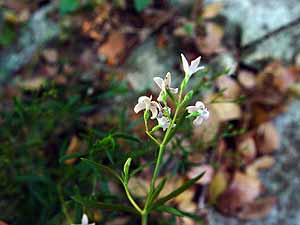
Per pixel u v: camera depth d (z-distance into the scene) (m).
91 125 0.19
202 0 0.21
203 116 0.10
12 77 0.21
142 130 0.18
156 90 0.20
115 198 0.14
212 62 0.20
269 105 0.19
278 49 0.20
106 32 0.22
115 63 0.21
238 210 0.17
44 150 0.17
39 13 0.23
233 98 0.19
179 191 0.11
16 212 0.16
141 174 0.17
